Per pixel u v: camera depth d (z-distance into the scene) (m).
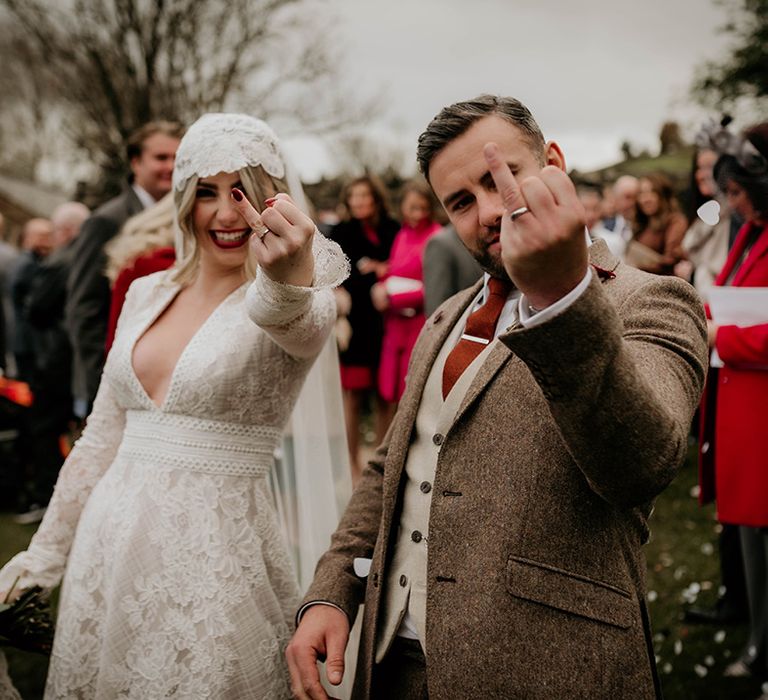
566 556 1.42
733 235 4.43
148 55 16.38
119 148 16.72
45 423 5.95
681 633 3.73
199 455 2.01
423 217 5.75
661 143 14.95
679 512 5.45
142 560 1.96
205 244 2.14
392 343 5.88
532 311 1.23
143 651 1.93
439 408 1.67
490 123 1.54
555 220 1.14
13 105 21.03
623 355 1.22
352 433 6.41
